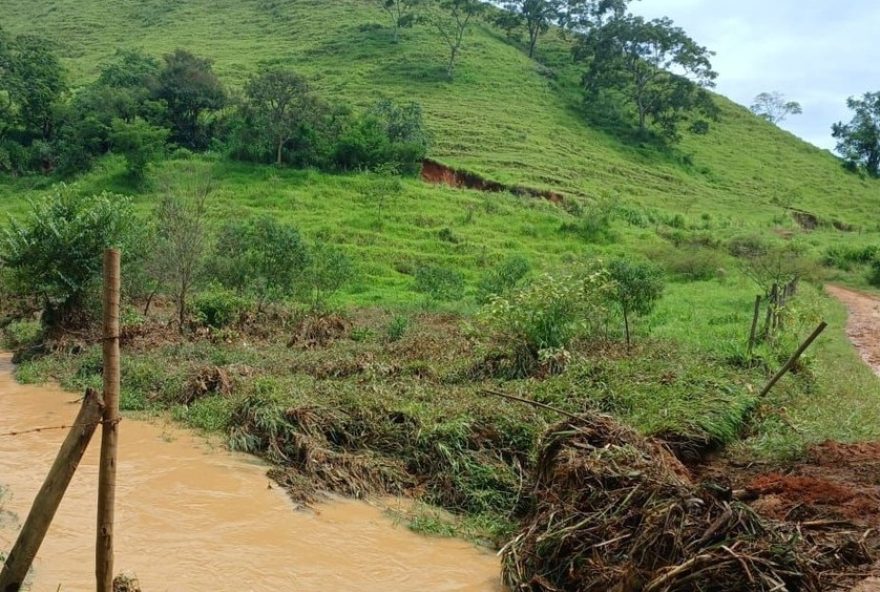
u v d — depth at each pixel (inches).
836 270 1499.8
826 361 607.8
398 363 520.4
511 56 3102.9
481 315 532.1
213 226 921.5
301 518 313.7
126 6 3595.0
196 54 2765.7
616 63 2768.2
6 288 704.4
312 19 3297.2
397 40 3068.4
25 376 546.0
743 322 802.8
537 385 431.2
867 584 213.5
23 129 1876.2
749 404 382.6
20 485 337.7
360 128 1807.3
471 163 2025.1
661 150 2672.2
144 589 250.1
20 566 183.2
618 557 228.2
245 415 413.4
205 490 339.6
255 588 255.3
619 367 458.3
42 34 3216.0
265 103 1772.9
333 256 842.2
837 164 3041.3
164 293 829.2
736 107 3491.6
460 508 326.3
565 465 271.6
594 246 1497.3
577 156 2314.2
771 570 199.0
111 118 1704.0
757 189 2551.7
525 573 248.5
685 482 257.6
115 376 181.6
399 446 370.0
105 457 180.7
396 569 273.0
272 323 726.5
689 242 1593.3
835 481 295.4
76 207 658.8
